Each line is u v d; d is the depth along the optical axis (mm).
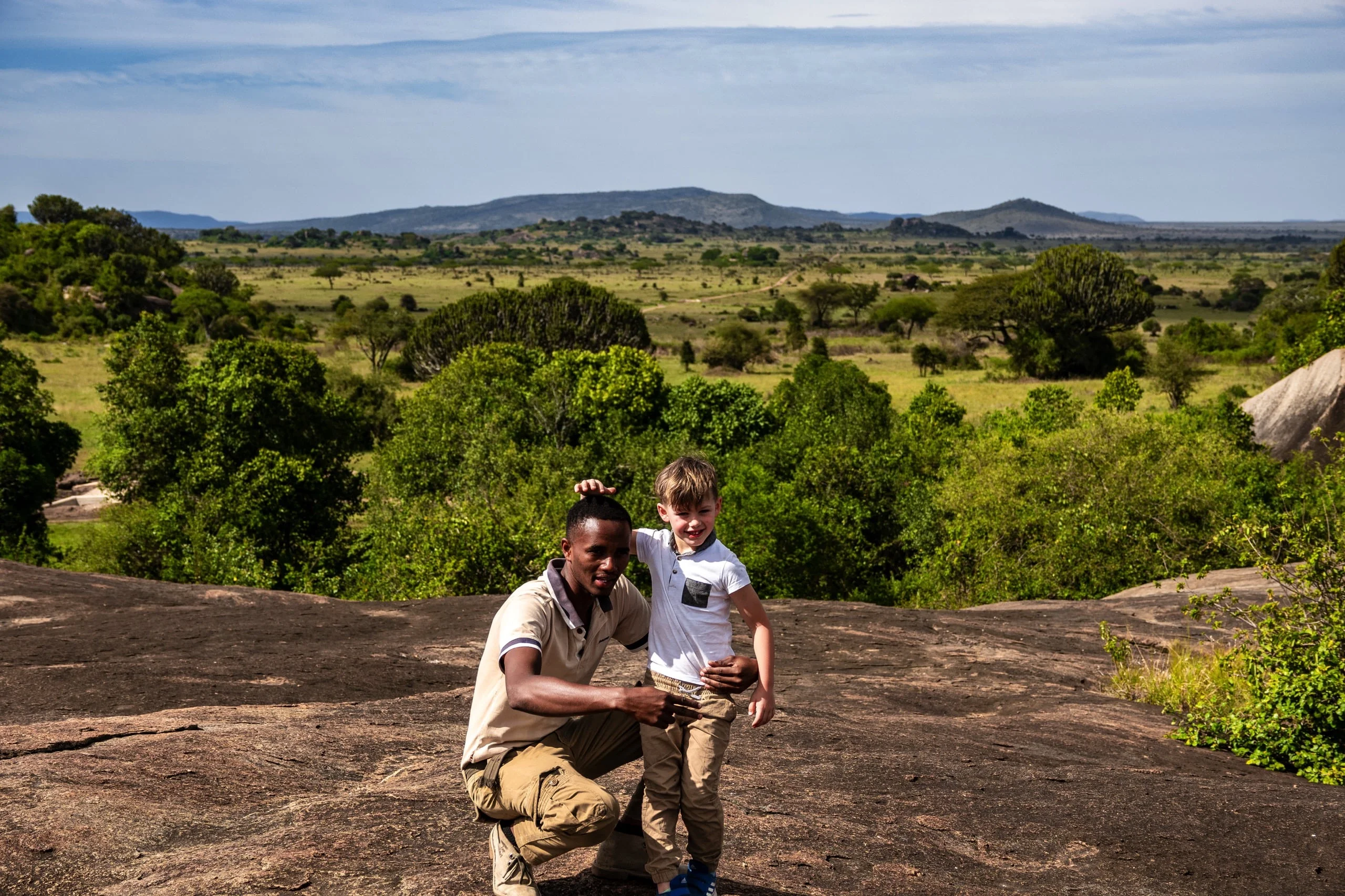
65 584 12109
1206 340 85188
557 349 62000
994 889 3566
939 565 24547
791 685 8375
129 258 111188
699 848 2924
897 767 5289
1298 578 7516
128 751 4336
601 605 2828
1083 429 24953
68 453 35188
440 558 20125
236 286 131750
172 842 3408
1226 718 7227
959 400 61906
